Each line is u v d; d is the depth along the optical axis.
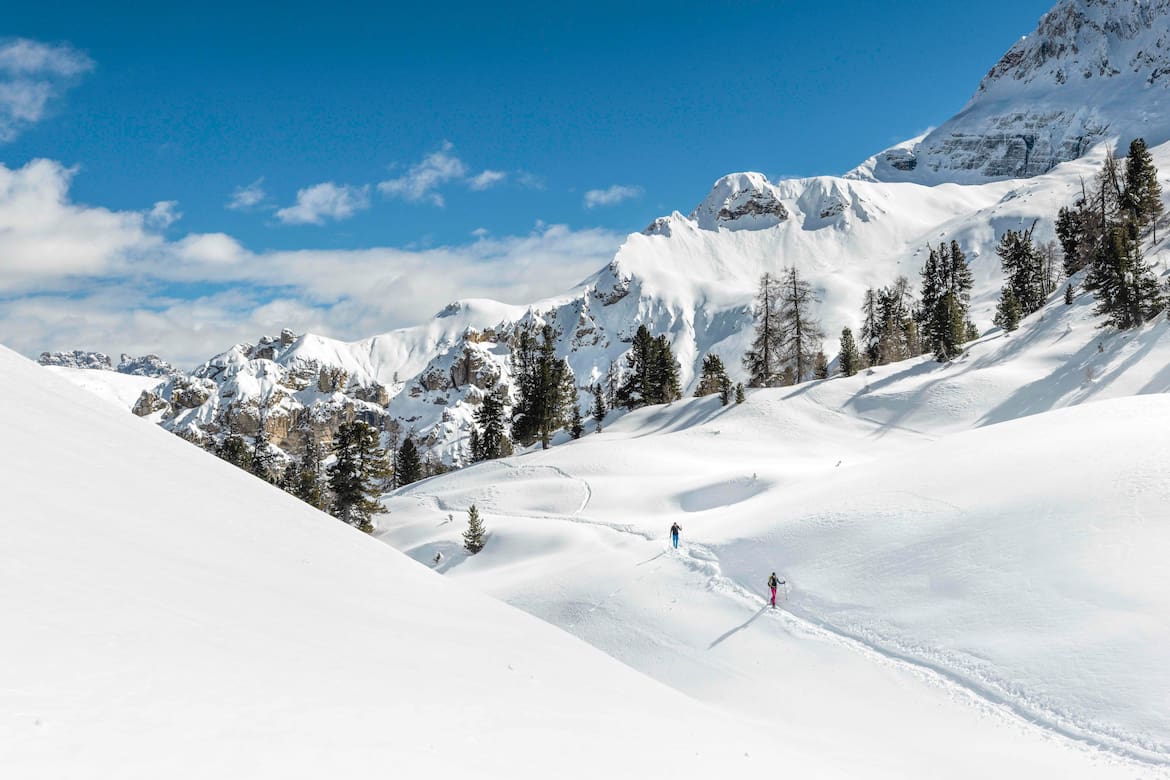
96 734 3.93
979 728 17.53
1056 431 34.75
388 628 9.18
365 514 65.44
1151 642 17.81
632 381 110.06
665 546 40.31
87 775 3.47
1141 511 23.39
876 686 21.05
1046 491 27.45
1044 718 17.12
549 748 6.73
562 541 49.22
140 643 5.39
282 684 5.77
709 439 77.19
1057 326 81.62
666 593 32.94
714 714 13.18
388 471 67.62
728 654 25.86
